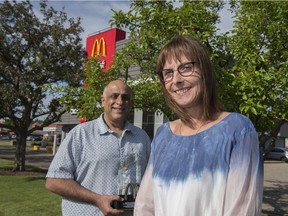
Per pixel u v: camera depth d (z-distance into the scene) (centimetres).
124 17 619
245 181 138
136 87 602
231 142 146
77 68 1511
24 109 1619
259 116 521
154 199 165
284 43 565
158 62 182
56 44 1490
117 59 665
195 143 155
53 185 286
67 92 758
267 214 860
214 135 151
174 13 571
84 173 298
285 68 491
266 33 554
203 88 167
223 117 161
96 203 280
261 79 474
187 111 171
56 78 1502
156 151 180
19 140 1653
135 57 654
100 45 2203
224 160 144
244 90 489
